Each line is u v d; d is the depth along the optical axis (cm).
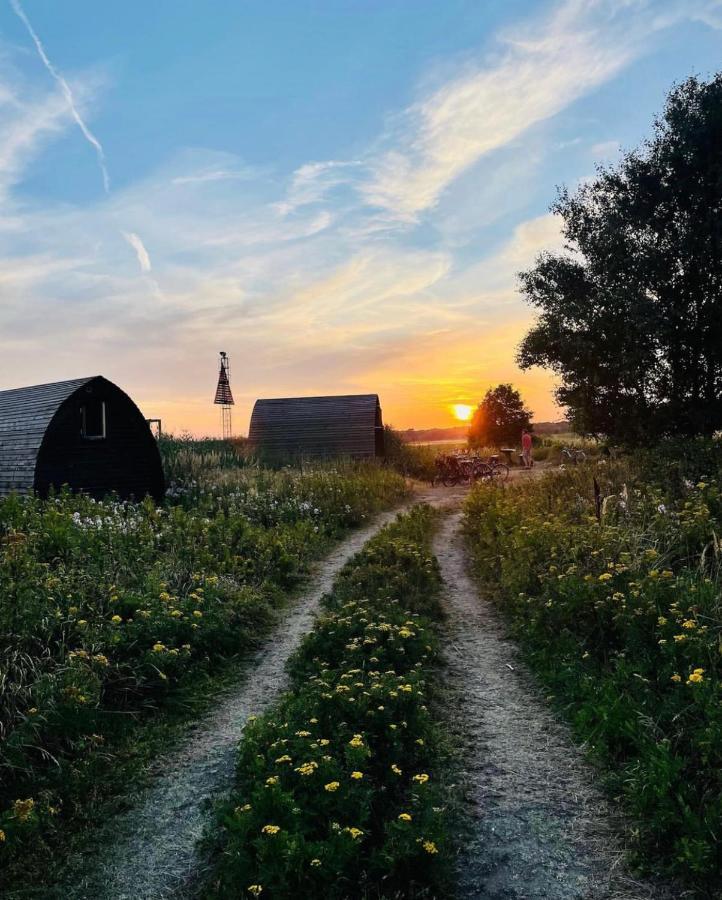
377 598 980
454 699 690
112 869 457
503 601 1001
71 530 1115
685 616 659
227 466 2572
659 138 1930
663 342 1878
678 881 400
